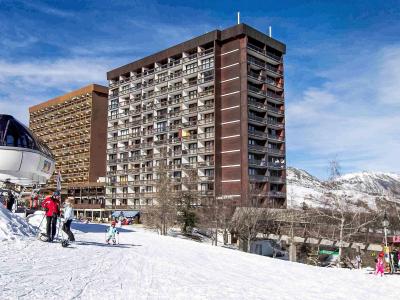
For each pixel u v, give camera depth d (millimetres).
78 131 110875
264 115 73688
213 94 73188
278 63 78875
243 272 17141
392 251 28391
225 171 70375
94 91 108500
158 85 85438
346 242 47312
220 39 74812
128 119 92750
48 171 32688
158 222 59188
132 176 88812
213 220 55750
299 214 55125
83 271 12078
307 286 15133
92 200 100875
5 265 11758
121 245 22250
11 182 31266
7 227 17953
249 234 52562
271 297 11602
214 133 71625
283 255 58281
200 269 16203
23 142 28844
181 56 83188
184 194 61344
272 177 71562
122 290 9945
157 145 82375
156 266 15219
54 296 8445
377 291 15672
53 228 18406
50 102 122812
